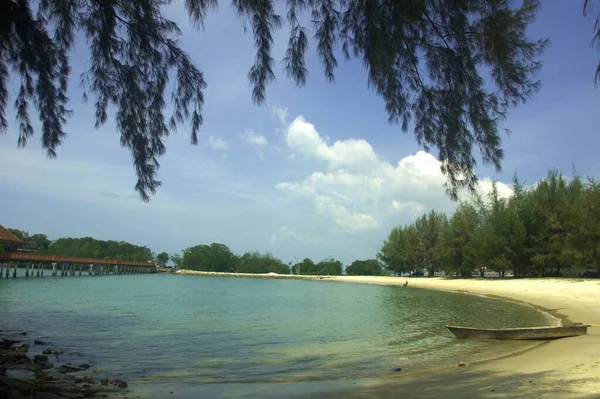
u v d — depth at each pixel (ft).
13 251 287.48
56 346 57.47
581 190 159.94
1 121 27.12
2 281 237.04
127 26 26.27
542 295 134.31
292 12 22.76
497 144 24.22
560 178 177.68
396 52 22.07
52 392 28.99
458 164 25.49
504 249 192.65
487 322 84.23
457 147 25.04
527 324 79.92
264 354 53.11
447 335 66.85
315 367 45.06
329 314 104.58
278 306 127.85
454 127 24.63
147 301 140.46
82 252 434.71
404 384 33.94
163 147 28.91
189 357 51.08
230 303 138.92
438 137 25.62
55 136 28.73
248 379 38.78
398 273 364.38
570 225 157.07
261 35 22.97
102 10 25.31
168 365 46.44
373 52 21.54
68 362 47.21
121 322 84.69
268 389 33.53
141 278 389.39
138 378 39.78
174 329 75.72
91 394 30.48
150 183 29.07
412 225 309.01
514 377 33.78
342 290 234.38
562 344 50.65
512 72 22.35
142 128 28.37
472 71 23.25
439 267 298.15
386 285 299.38
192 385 35.65
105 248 483.10
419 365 44.60
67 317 91.50
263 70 23.52
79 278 317.22
